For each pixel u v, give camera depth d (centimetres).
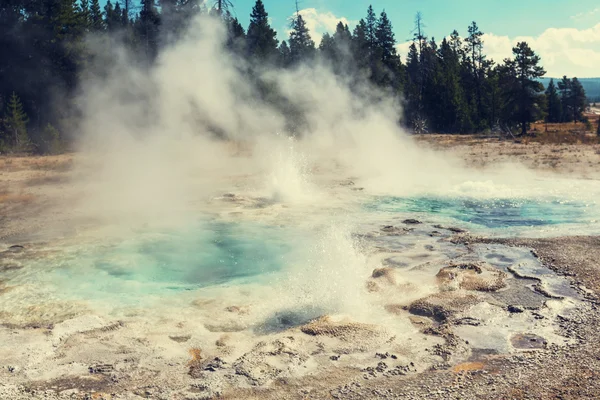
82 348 499
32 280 706
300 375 444
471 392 409
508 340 498
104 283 693
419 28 5553
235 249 852
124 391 425
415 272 714
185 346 504
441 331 520
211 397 416
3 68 3183
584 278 663
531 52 3750
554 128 4725
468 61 5259
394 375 441
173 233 961
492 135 3666
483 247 830
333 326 530
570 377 424
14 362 473
